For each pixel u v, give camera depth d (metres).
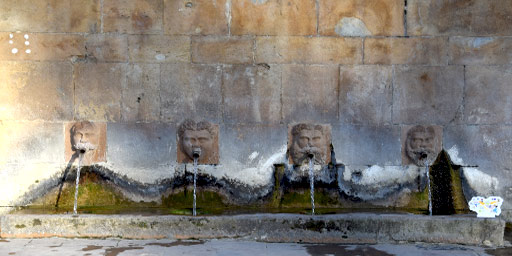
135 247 5.14
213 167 6.28
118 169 6.26
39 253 4.91
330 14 6.25
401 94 6.27
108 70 6.21
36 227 5.41
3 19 6.16
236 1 6.22
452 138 6.25
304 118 6.27
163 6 6.21
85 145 6.13
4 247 5.08
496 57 6.26
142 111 6.25
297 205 6.28
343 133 6.26
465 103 6.26
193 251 5.03
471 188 6.27
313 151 6.18
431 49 6.27
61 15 6.17
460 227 5.41
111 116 6.24
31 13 6.16
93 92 6.21
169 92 6.25
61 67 6.18
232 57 6.25
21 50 6.16
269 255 4.95
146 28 6.22
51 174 6.21
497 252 5.14
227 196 6.27
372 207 6.28
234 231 5.46
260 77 6.26
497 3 6.23
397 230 5.43
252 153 6.27
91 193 6.25
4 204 6.18
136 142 6.26
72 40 6.18
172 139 6.26
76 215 5.52
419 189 6.25
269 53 6.25
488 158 6.28
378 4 6.26
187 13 6.22
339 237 5.43
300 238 5.44
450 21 6.25
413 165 6.27
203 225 5.46
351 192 6.28
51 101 6.20
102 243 5.26
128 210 6.00
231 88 6.26
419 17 6.26
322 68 6.27
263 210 6.07
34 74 6.17
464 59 6.27
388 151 6.28
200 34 6.23
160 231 5.45
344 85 6.28
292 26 6.25
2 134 6.18
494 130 6.27
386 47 6.28
